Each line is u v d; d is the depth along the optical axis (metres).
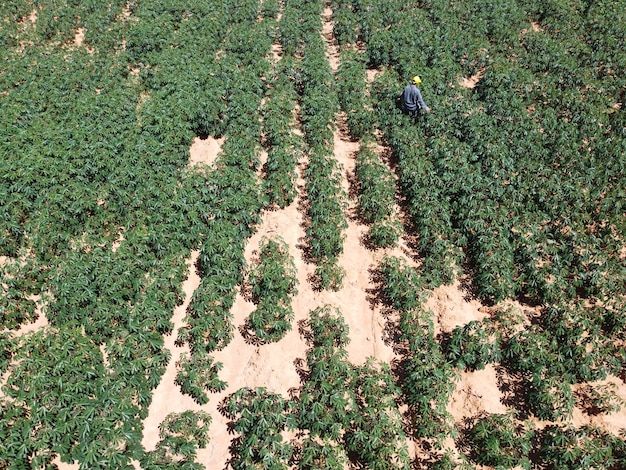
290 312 16.19
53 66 27.73
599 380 14.09
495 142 21.69
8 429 12.38
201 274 17.91
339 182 20.81
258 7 36.62
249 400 13.54
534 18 32.62
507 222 17.92
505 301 16.53
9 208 18.72
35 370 13.48
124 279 16.09
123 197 19.28
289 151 22.00
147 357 14.59
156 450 12.59
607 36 27.98
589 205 18.55
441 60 27.86
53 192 19.06
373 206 19.56
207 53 30.16
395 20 32.66
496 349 14.44
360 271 18.22
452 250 17.61
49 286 16.44
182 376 14.52
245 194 19.70
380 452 12.14
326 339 15.19
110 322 15.25
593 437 12.68
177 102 24.02
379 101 25.28
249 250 19.03
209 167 20.89
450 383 13.74
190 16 34.53
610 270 16.33
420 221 18.64
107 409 12.93
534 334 14.52
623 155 20.25
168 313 15.96
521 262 16.94
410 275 16.64
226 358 15.49
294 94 25.72
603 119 22.47
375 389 13.52
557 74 26.11
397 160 22.78
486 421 12.88
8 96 24.94
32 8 37.00
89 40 32.22
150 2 36.31
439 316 16.31
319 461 12.38
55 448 12.01
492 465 12.41
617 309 15.36
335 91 26.44
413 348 14.91
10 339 15.21
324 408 13.10
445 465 12.08
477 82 27.19
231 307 16.89
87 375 13.63
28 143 21.84
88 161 20.69
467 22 31.66
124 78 28.28
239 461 12.55
